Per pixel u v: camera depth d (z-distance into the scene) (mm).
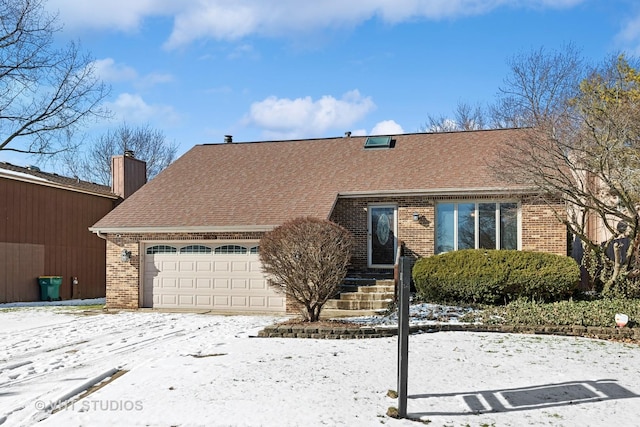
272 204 17453
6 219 21062
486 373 8211
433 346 10055
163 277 17531
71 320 15188
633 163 13203
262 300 16609
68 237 24219
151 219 17656
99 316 15922
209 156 22391
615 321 11500
